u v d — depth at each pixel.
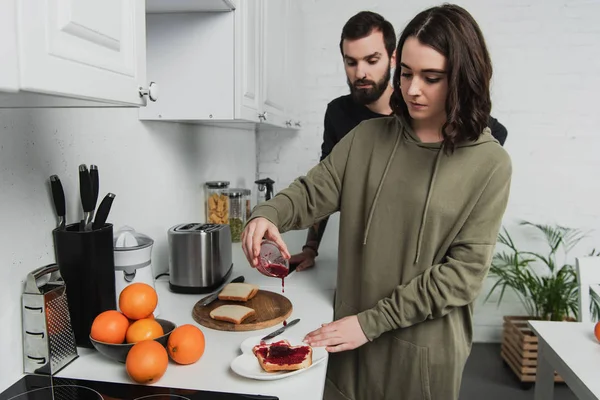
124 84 0.75
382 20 1.78
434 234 1.18
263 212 1.22
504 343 2.83
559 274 2.70
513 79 2.86
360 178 1.31
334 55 2.98
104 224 1.05
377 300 1.26
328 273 1.70
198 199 2.05
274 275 1.24
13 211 0.92
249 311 1.22
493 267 2.85
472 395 2.47
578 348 1.34
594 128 2.87
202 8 1.39
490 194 1.14
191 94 1.47
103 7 0.68
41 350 0.92
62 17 0.58
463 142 1.17
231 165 2.58
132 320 0.99
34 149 0.98
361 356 1.31
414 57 1.08
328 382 1.38
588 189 2.92
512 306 3.05
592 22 2.78
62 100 0.70
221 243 1.47
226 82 1.45
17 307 0.93
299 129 3.07
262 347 1.01
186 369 0.96
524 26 2.81
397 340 1.24
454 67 1.05
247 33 1.54
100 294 1.02
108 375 0.93
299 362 0.94
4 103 0.77
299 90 2.88
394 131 1.29
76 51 0.61
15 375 0.92
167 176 1.70
